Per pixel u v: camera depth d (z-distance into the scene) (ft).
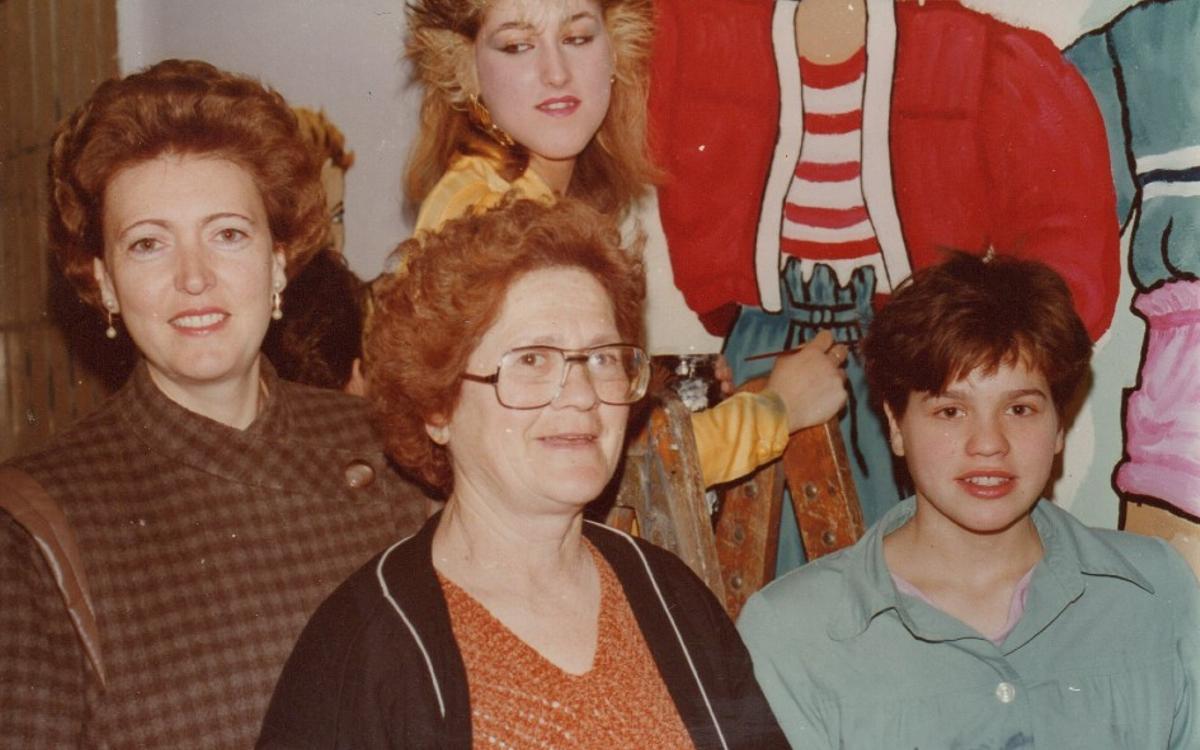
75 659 4.86
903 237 9.02
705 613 5.26
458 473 4.97
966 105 8.96
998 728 5.91
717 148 9.05
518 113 7.04
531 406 4.74
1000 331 5.78
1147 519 8.76
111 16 9.15
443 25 7.14
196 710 5.00
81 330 9.60
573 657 4.81
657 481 6.61
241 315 5.28
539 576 4.95
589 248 4.89
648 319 9.08
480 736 4.54
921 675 5.95
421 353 4.81
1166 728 6.03
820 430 7.84
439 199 6.93
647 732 4.74
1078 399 8.96
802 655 6.01
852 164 9.04
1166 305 8.67
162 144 5.17
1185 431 8.60
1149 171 8.70
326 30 9.01
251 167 5.31
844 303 9.07
